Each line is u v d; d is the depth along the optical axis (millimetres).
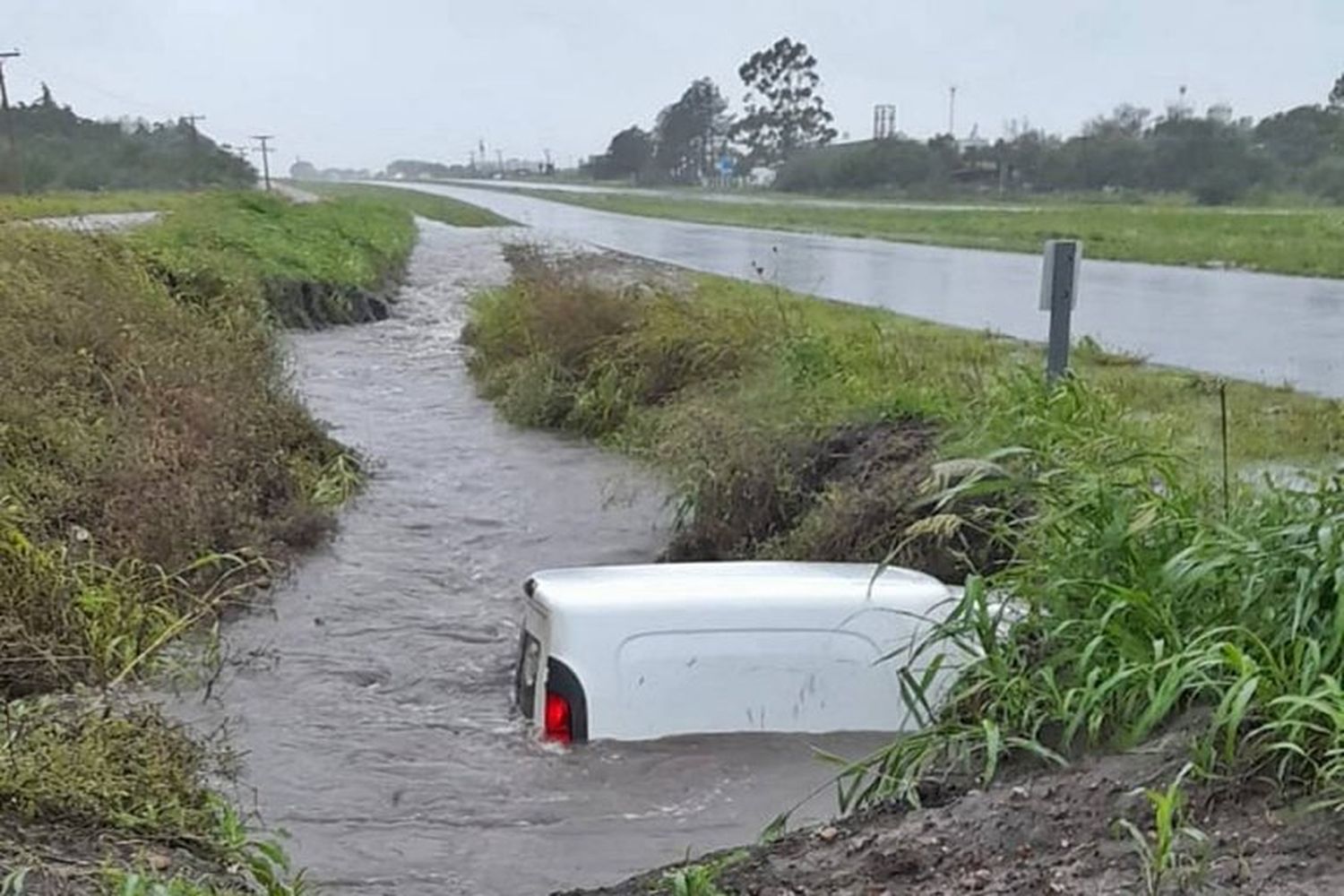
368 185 100375
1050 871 2496
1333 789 2467
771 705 3947
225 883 2936
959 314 16125
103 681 4832
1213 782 2617
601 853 3562
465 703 4906
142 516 6359
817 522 6426
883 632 3986
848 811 3475
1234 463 6336
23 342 8008
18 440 6609
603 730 3924
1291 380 10336
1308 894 2191
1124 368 10867
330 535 7602
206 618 5820
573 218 51656
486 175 156125
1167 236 31094
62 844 2910
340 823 3805
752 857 2934
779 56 89125
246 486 7539
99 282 10391
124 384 8141
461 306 21375
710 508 7250
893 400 7500
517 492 8805
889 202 60781
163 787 3396
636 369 10914
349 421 11438
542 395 11273
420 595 6523
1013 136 70562
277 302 17641
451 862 3555
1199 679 2820
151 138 66750
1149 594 3188
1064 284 6301
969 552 5141
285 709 4828
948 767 3170
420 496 8664
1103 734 3021
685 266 23984
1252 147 51312
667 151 102625
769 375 9078
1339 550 2912
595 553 7359
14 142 47500
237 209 24266
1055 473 4117
